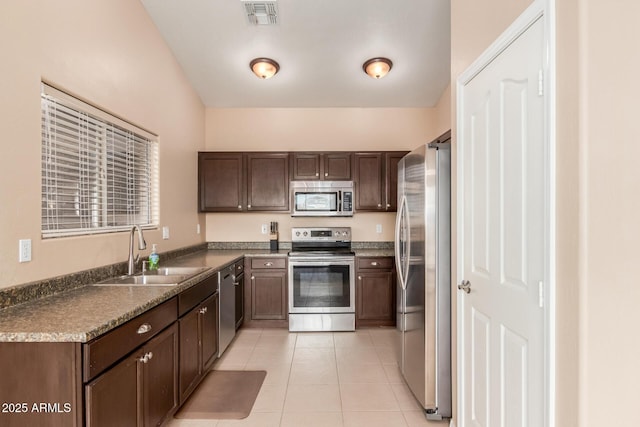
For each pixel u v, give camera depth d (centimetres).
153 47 294
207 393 250
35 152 169
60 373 127
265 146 440
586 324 104
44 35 173
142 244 240
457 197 194
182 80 360
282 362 302
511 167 142
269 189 411
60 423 126
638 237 105
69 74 191
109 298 176
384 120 441
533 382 127
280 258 387
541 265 123
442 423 214
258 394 249
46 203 184
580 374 105
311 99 420
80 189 212
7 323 136
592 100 104
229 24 296
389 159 412
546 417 119
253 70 349
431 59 344
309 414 224
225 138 438
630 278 105
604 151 104
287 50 330
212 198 409
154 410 179
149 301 171
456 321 196
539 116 124
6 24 152
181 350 214
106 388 138
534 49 126
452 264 203
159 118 307
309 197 406
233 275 339
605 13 104
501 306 149
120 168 255
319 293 382
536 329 126
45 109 181
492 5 156
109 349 141
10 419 127
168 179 327
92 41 212
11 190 155
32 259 168
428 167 216
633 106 104
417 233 230
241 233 439
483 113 165
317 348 334
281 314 388
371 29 303
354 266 384
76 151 207
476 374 173
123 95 248
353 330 382
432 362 216
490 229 159
